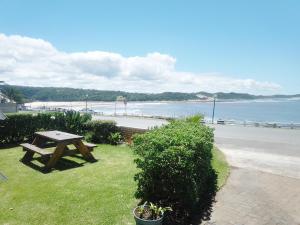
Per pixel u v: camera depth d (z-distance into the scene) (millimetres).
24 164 10477
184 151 6027
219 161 11016
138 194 6742
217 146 15359
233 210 6582
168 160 6023
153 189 6516
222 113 138000
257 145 15875
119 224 5715
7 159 11227
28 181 8461
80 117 16031
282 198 7371
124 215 6086
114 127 14914
